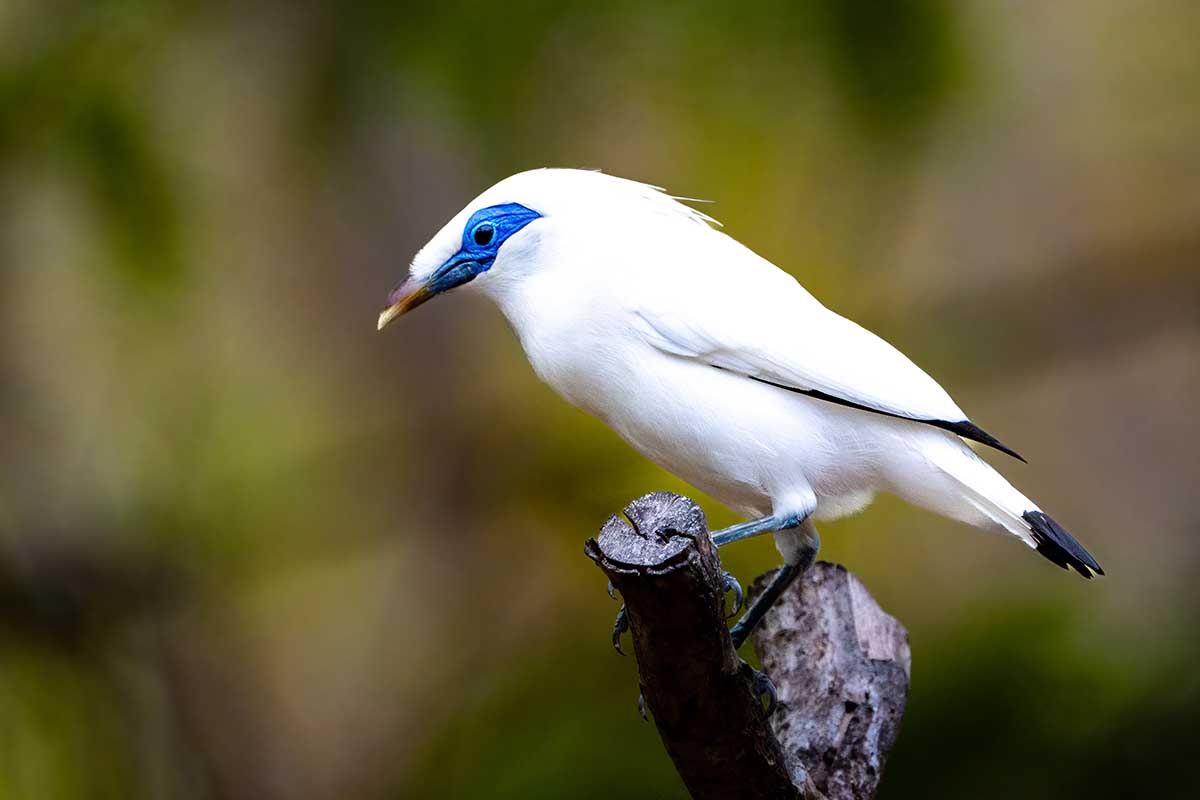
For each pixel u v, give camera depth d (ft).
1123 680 36.86
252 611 50.72
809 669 26.53
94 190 40.50
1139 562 52.37
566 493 44.80
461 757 41.19
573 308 25.64
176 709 47.83
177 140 41.50
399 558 50.98
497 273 26.58
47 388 49.06
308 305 49.98
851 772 25.52
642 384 25.52
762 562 39.27
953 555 44.73
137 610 46.57
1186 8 48.98
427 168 47.98
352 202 48.01
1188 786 35.29
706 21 38.93
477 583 48.44
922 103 39.01
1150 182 51.83
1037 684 36.88
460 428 49.06
